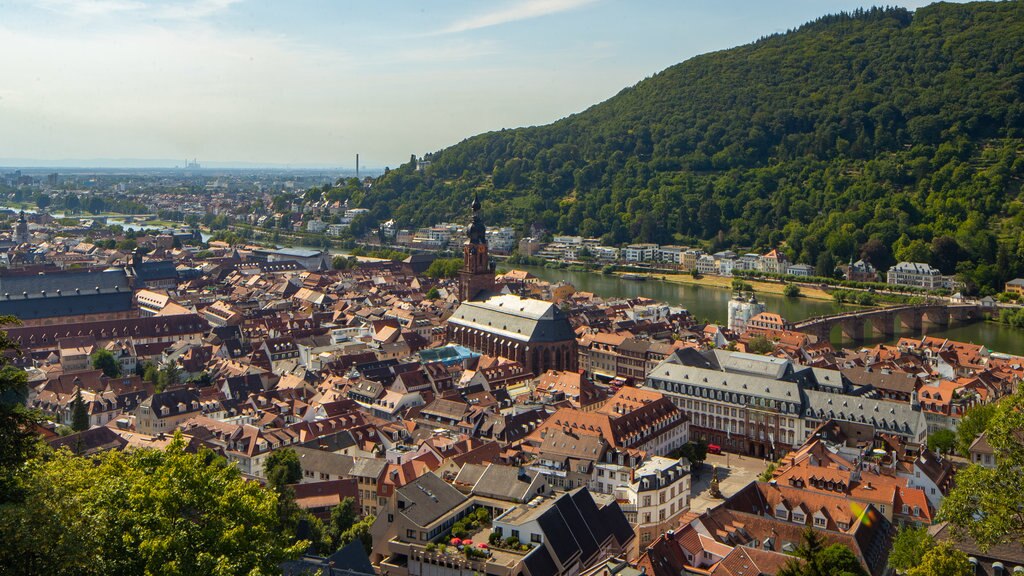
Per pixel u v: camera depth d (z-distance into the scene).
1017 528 117.31
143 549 104.69
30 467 105.44
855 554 178.38
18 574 89.25
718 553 175.25
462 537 173.12
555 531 169.00
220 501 114.31
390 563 173.50
